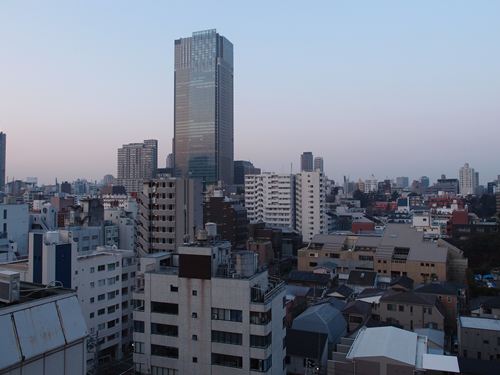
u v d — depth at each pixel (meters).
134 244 126.69
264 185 191.12
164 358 47.06
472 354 62.03
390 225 127.12
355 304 76.81
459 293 87.81
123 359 65.31
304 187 176.38
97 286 66.94
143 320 48.28
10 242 110.62
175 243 90.75
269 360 44.69
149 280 48.41
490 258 123.44
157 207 92.81
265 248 135.25
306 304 83.38
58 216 143.75
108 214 140.38
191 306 46.28
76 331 22.88
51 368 21.31
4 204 121.31
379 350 47.28
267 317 44.50
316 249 121.38
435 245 112.69
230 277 45.88
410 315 74.25
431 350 53.12
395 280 96.62
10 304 21.42
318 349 59.28
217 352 45.06
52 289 24.61
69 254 62.72
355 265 114.81
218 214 151.62
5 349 19.25
